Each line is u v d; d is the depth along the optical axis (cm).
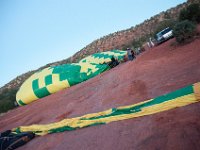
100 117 792
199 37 1616
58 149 693
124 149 520
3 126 1628
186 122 512
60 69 2483
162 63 1314
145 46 3322
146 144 498
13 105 3112
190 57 1146
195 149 413
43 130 959
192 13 2266
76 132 786
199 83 667
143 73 1248
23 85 2608
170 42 2038
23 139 906
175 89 754
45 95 2370
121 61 2717
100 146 587
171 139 474
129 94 952
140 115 667
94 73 2370
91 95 1325
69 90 2041
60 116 1139
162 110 632
